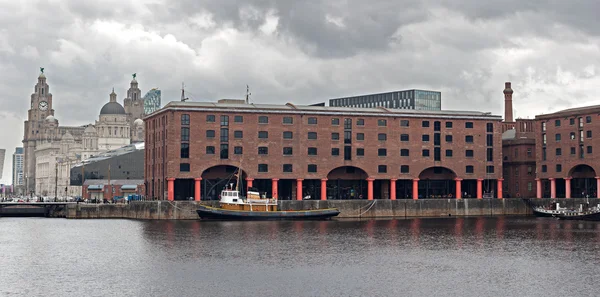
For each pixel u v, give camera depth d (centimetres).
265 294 7506
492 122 19325
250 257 9894
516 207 18888
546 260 9769
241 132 17325
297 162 17738
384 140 18450
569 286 7950
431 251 10619
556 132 19525
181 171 16900
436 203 18112
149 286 7894
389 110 18725
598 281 8231
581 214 16912
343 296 7431
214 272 8712
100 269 9006
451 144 18962
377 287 7862
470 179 19212
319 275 8531
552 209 18125
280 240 11856
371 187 18325
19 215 19512
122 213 17850
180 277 8400
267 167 17512
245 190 17800
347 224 15262
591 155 18738
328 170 17975
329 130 18012
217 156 17138
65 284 8044
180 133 16938
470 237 12525
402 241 11844
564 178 19288
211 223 15300
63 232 13562
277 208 16612
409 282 8138
